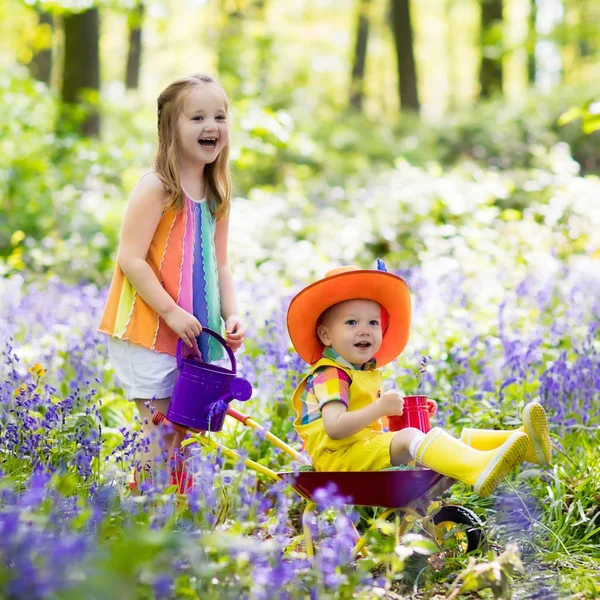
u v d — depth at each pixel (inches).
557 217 459.2
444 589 146.5
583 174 783.1
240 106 523.2
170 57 1487.5
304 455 180.7
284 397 223.3
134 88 1155.9
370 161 898.7
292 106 1037.8
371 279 160.7
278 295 325.7
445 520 154.9
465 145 901.2
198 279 181.3
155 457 163.6
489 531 166.6
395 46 1062.4
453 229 468.8
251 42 1169.4
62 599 88.4
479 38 1033.5
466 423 211.0
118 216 502.9
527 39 984.9
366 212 515.2
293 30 1414.9
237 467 138.2
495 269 388.8
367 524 178.7
